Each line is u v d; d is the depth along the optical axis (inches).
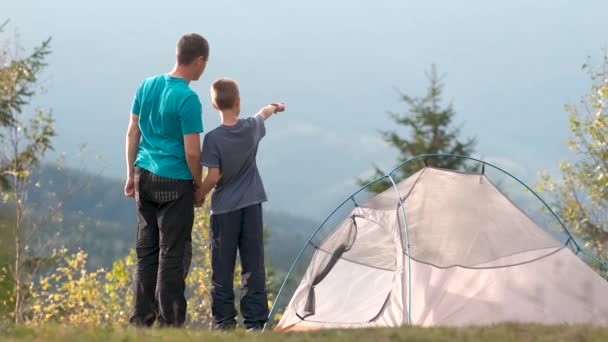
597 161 1417.3
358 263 711.7
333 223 759.1
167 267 553.0
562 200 1423.5
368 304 676.1
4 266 1354.6
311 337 451.5
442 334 468.4
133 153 584.7
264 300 595.5
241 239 595.8
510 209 721.6
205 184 577.3
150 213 569.3
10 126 1450.5
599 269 940.0
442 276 654.5
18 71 1467.8
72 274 1498.5
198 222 1635.1
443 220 693.3
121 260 1456.7
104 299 1504.7
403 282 650.8
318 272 723.4
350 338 447.8
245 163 592.7
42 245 1414.9
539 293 646.5
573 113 1428.4
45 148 1475.1
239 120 590.2
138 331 466.0
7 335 450.6
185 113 550.9
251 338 444.5
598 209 1389.0
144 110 568.1
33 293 1384.1
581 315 639.8
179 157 557.9
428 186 725.9
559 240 710.5
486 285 650.2
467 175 745.0
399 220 690.8
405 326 511.2
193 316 1567.4
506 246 684.1
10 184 1414.9
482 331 487.5
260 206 600.7
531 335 477.7
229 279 590.2
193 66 571.8
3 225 1363.2
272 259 1765.5
